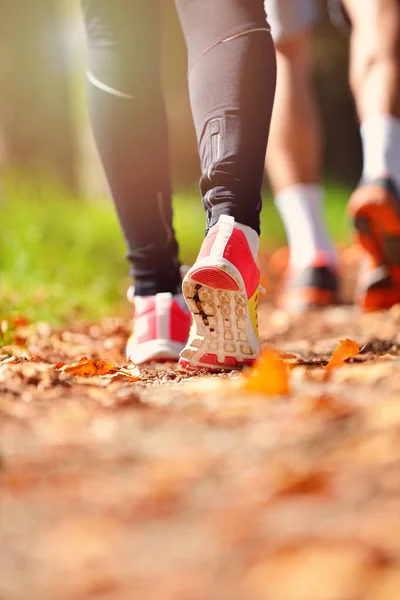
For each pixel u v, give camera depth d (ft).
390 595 4.72
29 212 32.91
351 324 19.45
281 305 24.16
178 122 52.34
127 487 6.68
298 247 23.53
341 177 70.38
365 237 20.31
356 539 5.48
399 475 6.48
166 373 11.90
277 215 48.85
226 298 11.16
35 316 19.90
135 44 12.70
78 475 6.98
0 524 6.12
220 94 11.16
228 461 7.09
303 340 17.20
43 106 44.42
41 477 6.97
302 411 8.27
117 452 7.47
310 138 23.59
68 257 29.55
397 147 19.89
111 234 32.42
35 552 5.65
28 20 44.01
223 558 5.39
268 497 6.32
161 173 13.20
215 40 11.27
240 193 11.19
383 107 19.83
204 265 10.84
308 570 5.01
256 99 11.14
